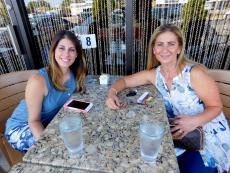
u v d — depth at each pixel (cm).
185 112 127
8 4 150
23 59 175
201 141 107
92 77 161
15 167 74
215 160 108
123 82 139
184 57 125
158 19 146
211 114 113
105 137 88
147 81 141
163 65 125
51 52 124
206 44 150
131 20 144
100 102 118
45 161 76
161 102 117
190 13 141
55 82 125
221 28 143
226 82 143
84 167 73
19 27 159
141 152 77
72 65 139
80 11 152
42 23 162
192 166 105
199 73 116
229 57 152
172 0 138
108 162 74
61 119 101
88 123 98
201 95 119
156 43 124
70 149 79
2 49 173
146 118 101
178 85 123
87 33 161
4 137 144
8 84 157
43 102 126
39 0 152
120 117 102
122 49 161
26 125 128
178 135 108
